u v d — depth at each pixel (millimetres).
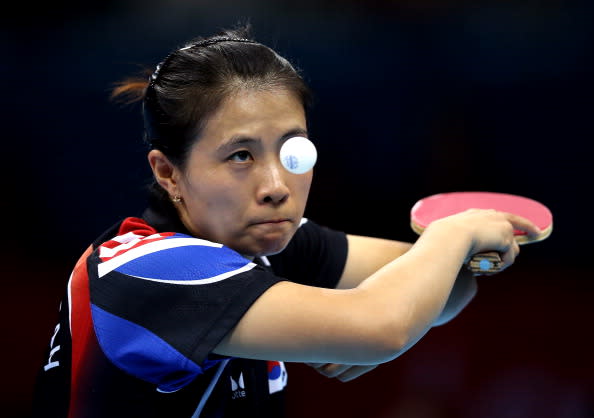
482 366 14680
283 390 6535
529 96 19203
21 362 14859
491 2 19453
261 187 4883
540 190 18828
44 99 19281
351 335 4559
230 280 4656
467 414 13375
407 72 19703
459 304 6555
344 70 19828
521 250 18547
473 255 5875
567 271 18000
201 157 4922
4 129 19094
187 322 4598
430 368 14680
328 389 14203
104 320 4785
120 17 20156
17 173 18922
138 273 4785
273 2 20141
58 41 19734
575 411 13289
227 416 5863
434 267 5078
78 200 18766
